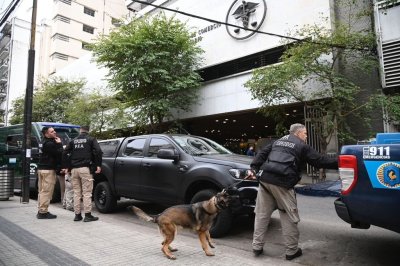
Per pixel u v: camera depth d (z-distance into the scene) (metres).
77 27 43.94
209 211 4.71
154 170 6.93
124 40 16.92
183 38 17.17
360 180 3.94
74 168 6.91
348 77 13.27
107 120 20.88
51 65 42.19
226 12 17.94
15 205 8.99
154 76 17.11
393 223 3.66
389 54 12.12
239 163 5.88
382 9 12.39
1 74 46.78
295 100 13.66
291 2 15.15
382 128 12.50
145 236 5.73
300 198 10.26
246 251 5.16
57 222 6.76
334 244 5.47
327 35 12.66
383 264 4.57
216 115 18.58
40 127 11.52
